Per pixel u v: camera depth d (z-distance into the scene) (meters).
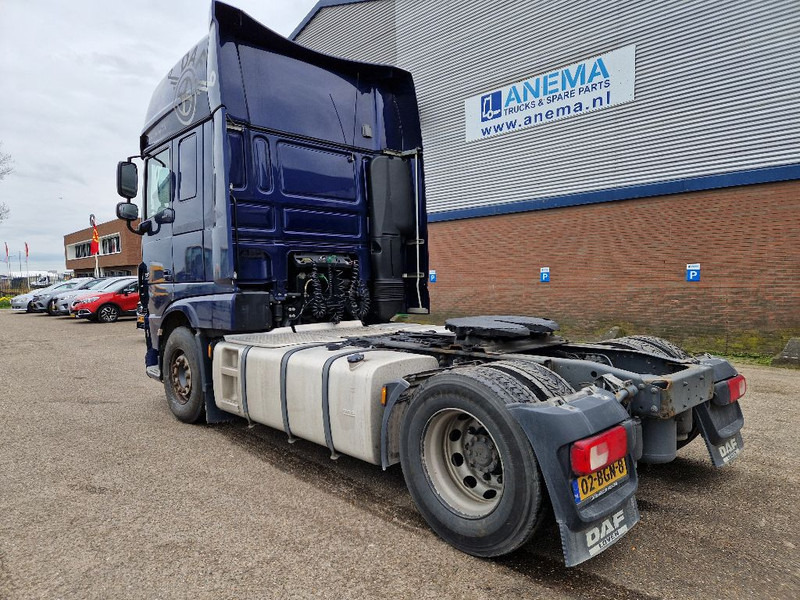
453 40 13.59
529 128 12.20
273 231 4.83
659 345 4.06
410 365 3.37
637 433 2.73
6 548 2.79
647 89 10.35
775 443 4.38
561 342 3.96
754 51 9.10
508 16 12.41
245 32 4.71
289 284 5.01
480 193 13.24
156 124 5.63
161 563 2.63
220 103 4.40
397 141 5.93
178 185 5.21
